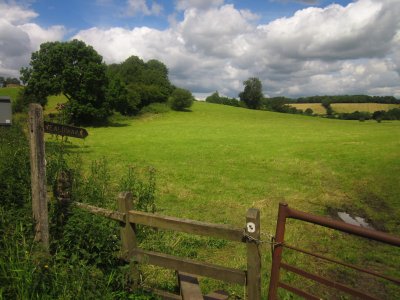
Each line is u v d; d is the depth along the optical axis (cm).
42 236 508
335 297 643
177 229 467
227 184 1770
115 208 812
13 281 408
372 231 361
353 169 2223
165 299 484
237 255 810
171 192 1516
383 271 776
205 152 2975
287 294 614
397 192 1648
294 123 6631
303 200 1487
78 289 420
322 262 801
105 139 3994
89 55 5659
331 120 8138
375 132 4553
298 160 2567
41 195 505
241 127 5594
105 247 509
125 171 1961
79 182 860
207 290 607
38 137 497
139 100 7256
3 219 508
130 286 493
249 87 13050
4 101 1748
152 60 10881
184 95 8212
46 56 5584
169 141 3797
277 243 439
